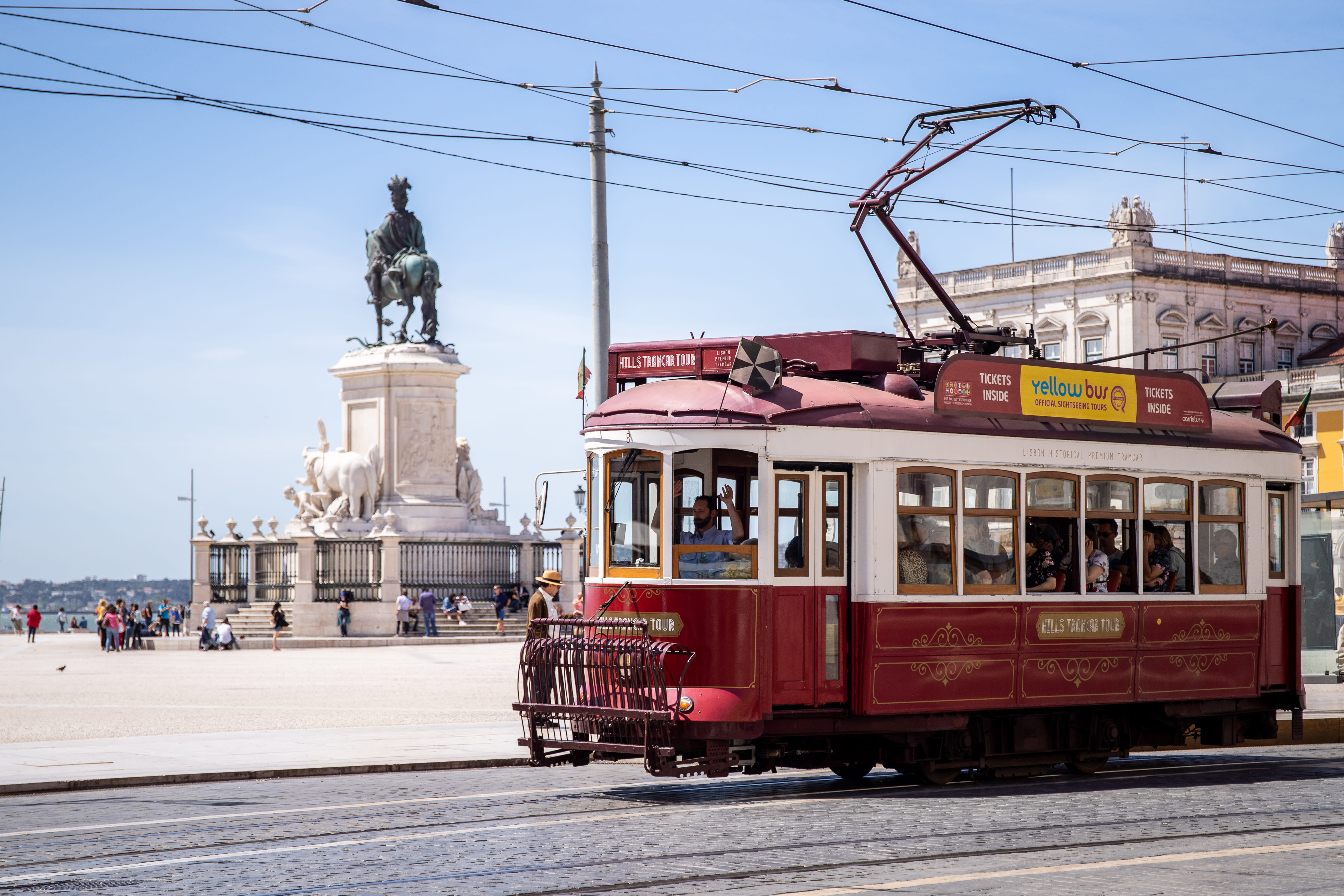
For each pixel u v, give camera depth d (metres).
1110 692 14.28
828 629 12.76
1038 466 13.88
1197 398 15.26
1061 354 65.06
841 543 12.89
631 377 14.14
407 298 50.38
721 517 12.56
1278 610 15.80
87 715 21.34
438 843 10.06
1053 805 12.02
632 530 12.87
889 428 12.99
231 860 9.51
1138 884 8.44
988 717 13.78
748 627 12.31
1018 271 66.31
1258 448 15.64
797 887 8.39
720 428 12.52
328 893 8.34
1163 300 63.53
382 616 45.97
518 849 9.80
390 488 48.97
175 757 15.83
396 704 22.95
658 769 11.93
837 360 13.72
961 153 15.30
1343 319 68.62
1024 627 13.70
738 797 12.73
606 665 12.27
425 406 49.03
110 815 11.91
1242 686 15.36
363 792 13.30
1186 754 17.44
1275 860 9.25
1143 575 14.59
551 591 17.03
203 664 35.84
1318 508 25.16
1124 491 14.54
